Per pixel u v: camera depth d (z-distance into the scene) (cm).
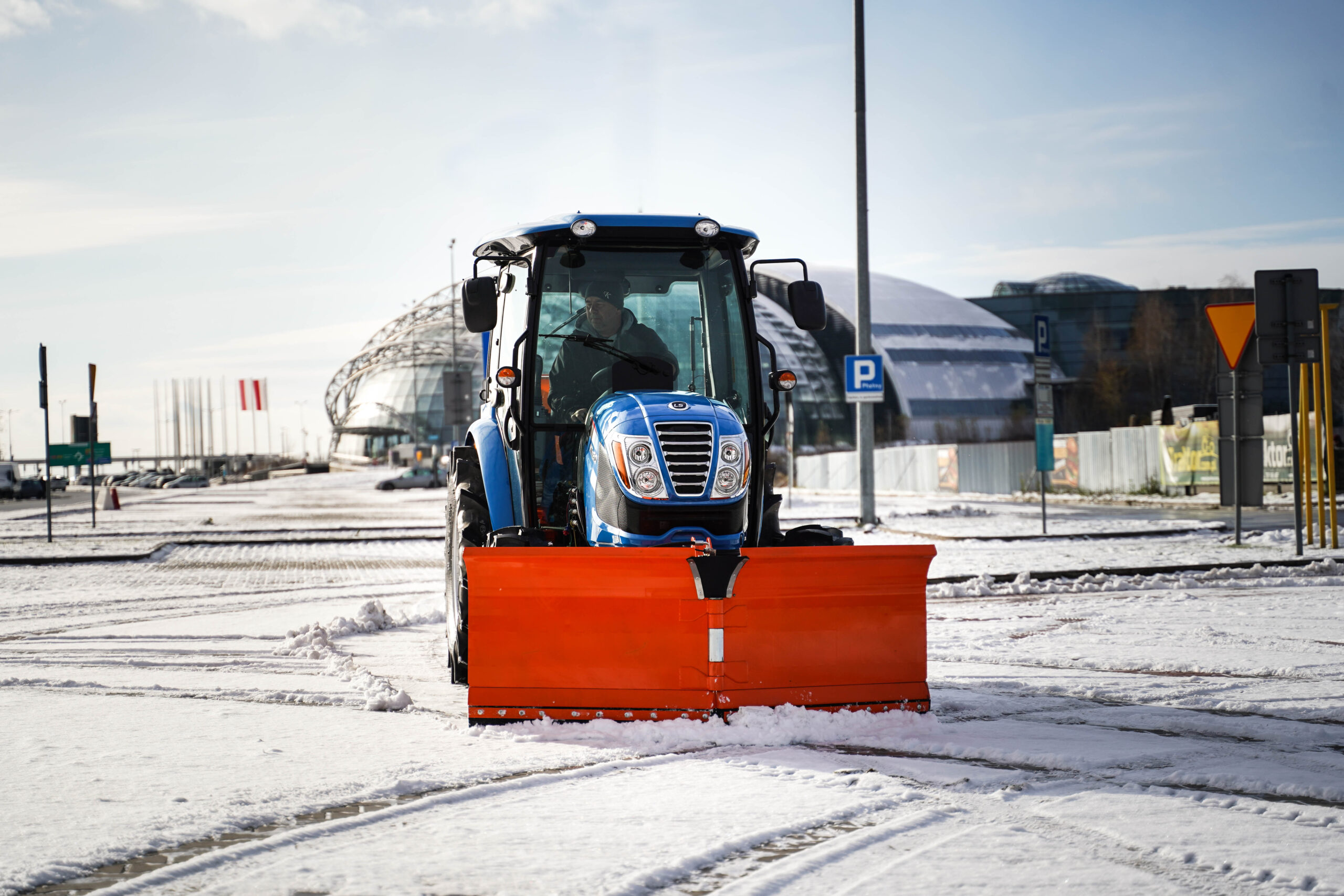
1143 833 371
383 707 592
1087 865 341
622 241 667
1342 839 363
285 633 909
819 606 537
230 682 675
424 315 14475
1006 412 8819
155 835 372
